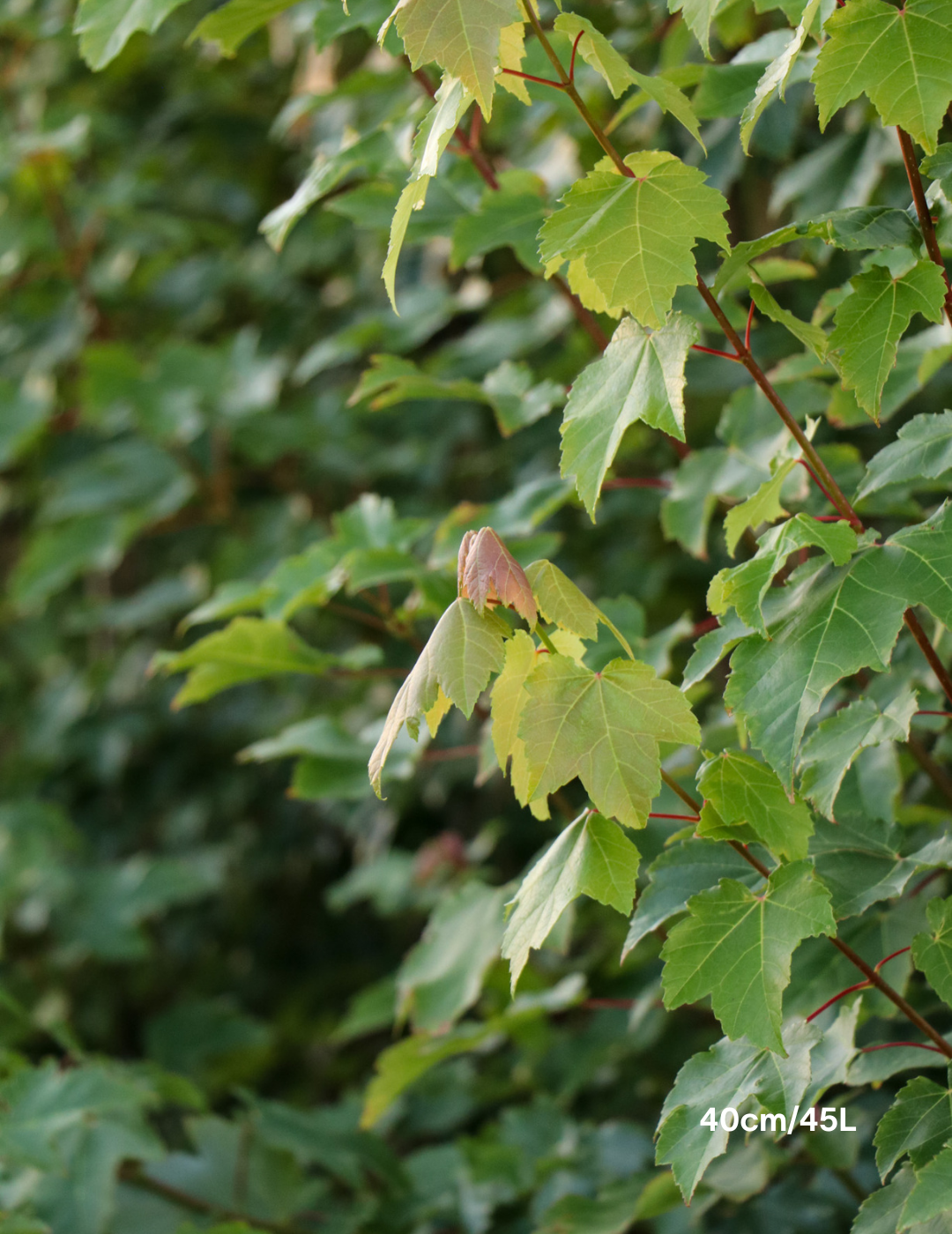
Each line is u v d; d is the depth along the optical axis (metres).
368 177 2.28
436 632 1.64
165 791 4.41
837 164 2.06
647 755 1.65
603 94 2.49
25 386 4.09
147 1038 3.86
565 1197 2.09
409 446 3.80
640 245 1.64
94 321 4.13
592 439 1.68
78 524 3.89
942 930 1.70
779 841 1.69
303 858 4.37
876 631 1.65
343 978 4.39
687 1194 1.68
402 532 2.22
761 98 1.68
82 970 4.25
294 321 4.25
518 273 3.46
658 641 2.04
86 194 3.91
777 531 1.68
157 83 4.58
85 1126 2.27
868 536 1.68
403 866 3.42
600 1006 2.15
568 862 1.69
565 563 3.45
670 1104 1.72
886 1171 1.70
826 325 1.96
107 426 4.00
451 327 3.89
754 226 2.62
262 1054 4.16
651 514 3.11
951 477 1.91
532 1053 2.93
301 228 4.20
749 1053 1.72
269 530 3.93
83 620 4.00
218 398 3.70
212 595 3.87
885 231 1.67
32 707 4.57
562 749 1.65
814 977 1.88
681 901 1.78
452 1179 2.74
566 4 2.54
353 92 2.18
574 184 1.64
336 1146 2.54
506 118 2.60
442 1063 3.22
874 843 1.79
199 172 4.58
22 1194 2.12
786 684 1.66
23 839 3.66
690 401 2.84
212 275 4.38
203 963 4.48
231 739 4.31
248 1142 2.55
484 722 2.05
